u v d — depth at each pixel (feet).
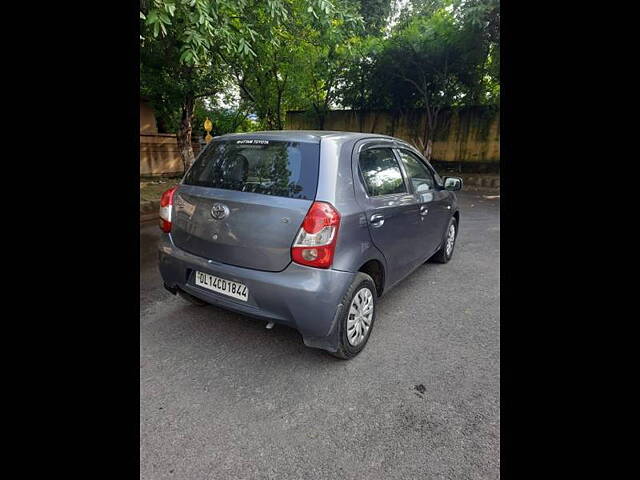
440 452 5.70
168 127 34.65
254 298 7.13
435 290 11.65
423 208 10.56
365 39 35.32
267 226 6.97
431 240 11.76
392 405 6.67
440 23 31.32
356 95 40.16
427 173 11.79
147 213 20.33
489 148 36.42
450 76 35.06
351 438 5.95
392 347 8.47
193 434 5.97
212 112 38.65
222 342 8.52
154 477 5.23
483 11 27.09
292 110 43.68
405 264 10.04
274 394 6.89
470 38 29.89
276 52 25.64
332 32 20.30
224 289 7.54
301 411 6.49
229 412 6.44
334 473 5.36
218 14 13.28
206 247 7.69
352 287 7.52
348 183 7.51
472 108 36.50
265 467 5.43
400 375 7.48
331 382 7.25
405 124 39.88
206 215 7.63
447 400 6.81
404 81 37.14
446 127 38.11
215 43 14.98
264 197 7.13
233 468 5.40
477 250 15.89
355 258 7.42
